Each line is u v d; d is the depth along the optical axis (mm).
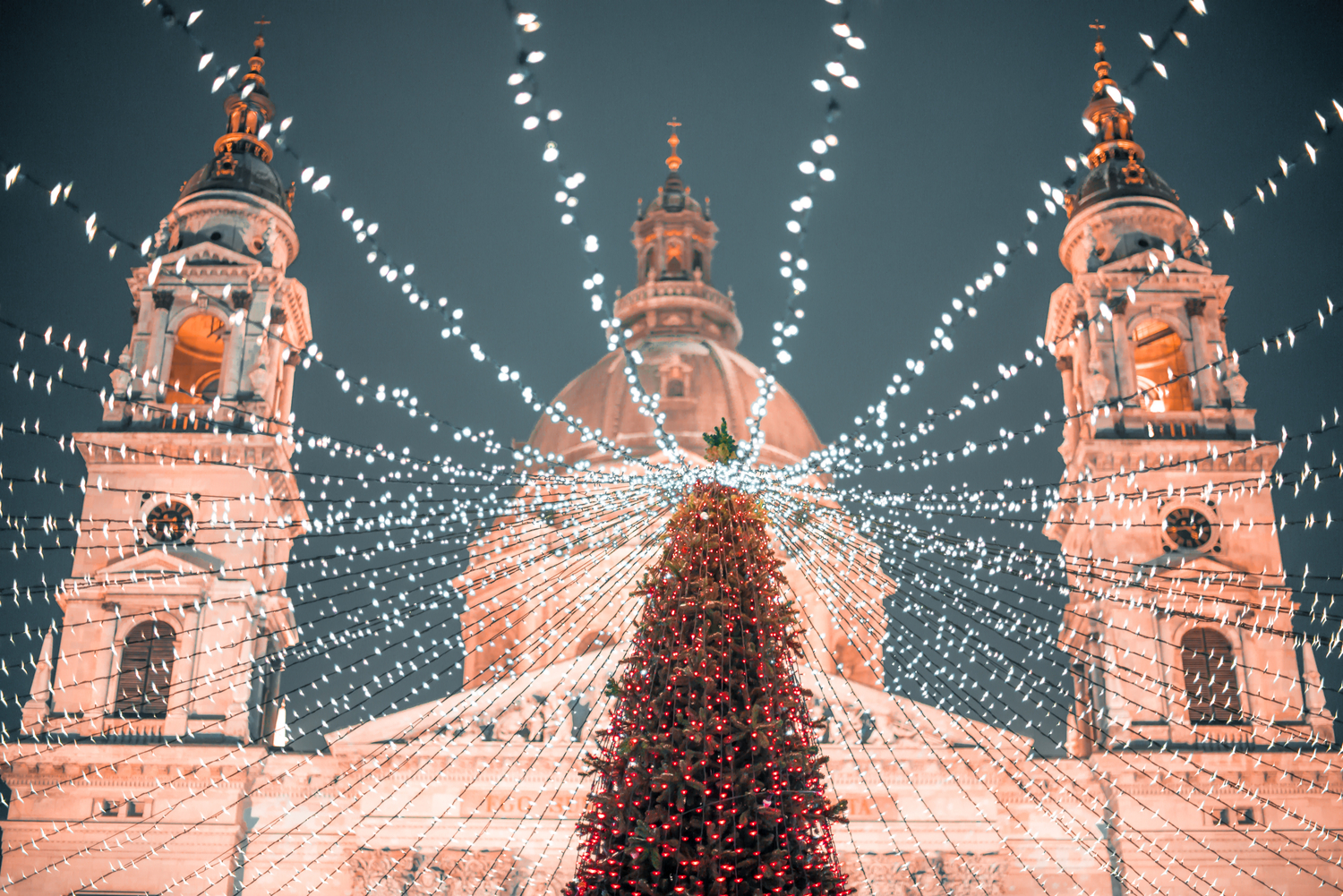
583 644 69938
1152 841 53750
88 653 56594
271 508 64812
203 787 58156
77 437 64375
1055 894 57625
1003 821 59062
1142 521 63906
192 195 71125
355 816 58875
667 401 87000
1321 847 56969
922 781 60062
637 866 28016
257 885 57312
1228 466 64562
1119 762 58875
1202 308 68312
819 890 28547
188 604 61625
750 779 28422
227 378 66312
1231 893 56500
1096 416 65562
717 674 29375
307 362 34656
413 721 61688
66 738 58969
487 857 57906
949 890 57562
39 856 56781
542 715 61500
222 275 68188
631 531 35656
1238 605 59906
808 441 88875
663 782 28422
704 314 97562
